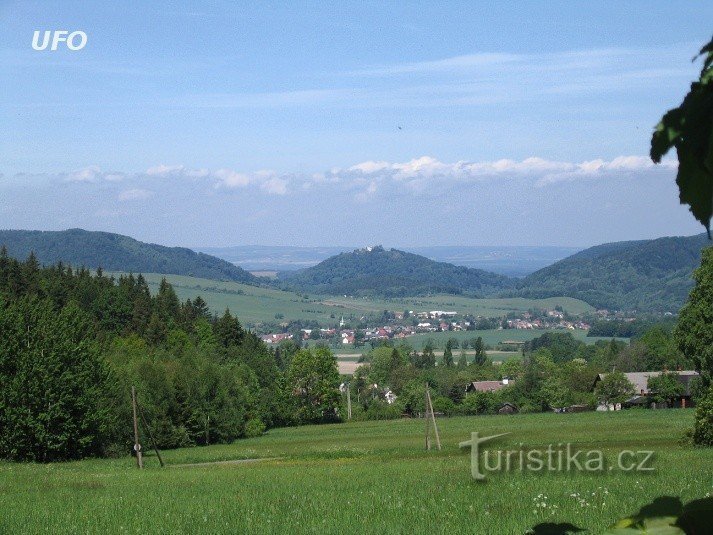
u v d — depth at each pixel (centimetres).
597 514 1564
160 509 2206
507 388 12338
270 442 8506
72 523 1973
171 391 8100
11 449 5750
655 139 213
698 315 5862
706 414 4247
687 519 221
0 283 11912
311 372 12025
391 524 1697
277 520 1866
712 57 211
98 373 6197
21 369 5762
